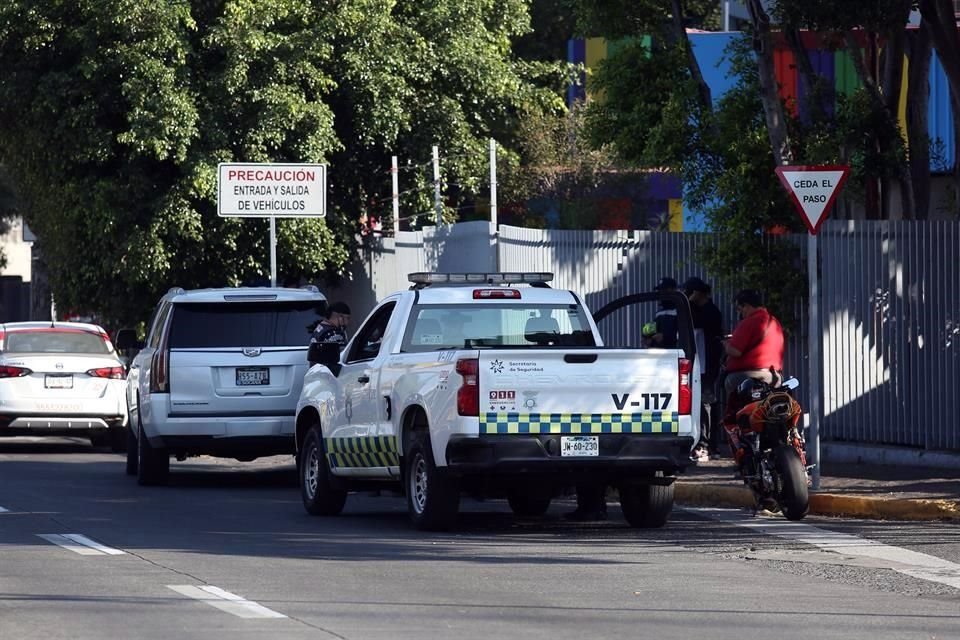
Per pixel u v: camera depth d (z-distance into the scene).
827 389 51.94
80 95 76.88
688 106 55.59
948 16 49.50
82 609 25.48
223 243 78.12
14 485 49.47
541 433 34.84
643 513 37.59
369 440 38.88
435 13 84.62
